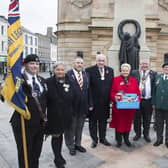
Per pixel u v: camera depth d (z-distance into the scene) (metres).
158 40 26.31
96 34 24.94
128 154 5.91
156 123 6.54
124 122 6.26
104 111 6.43
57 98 4.88
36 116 4.30
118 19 9.38
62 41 26.80
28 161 4.34
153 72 6.92
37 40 70.06
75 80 5.92
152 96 6.55
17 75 4.14
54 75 5.05
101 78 6.35
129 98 6.08
